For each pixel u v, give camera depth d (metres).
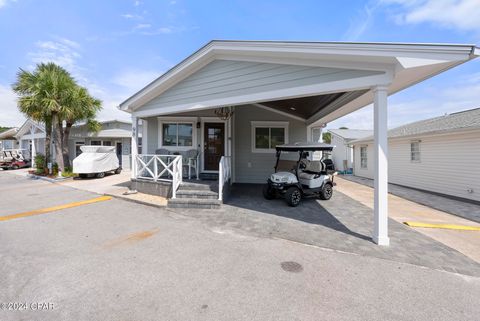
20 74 11.31
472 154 7.55
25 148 21.88
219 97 5.48
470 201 7.34
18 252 3.36
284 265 3.03
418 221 5.14
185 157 7.96
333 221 4.90
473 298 2.40
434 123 10.67
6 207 6.08
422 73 3.64
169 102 6.44
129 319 2.04
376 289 2.53
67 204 6.34
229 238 3.92
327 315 2.11
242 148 10.09
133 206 6.05
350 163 17.30
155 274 2.78
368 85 3.85
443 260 3.24
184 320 2.03
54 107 10.81
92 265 2.98
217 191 6.34
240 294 2.40
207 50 5.32
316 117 8.41
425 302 2.32
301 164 6.95
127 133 16.27
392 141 11.41
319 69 4.25
